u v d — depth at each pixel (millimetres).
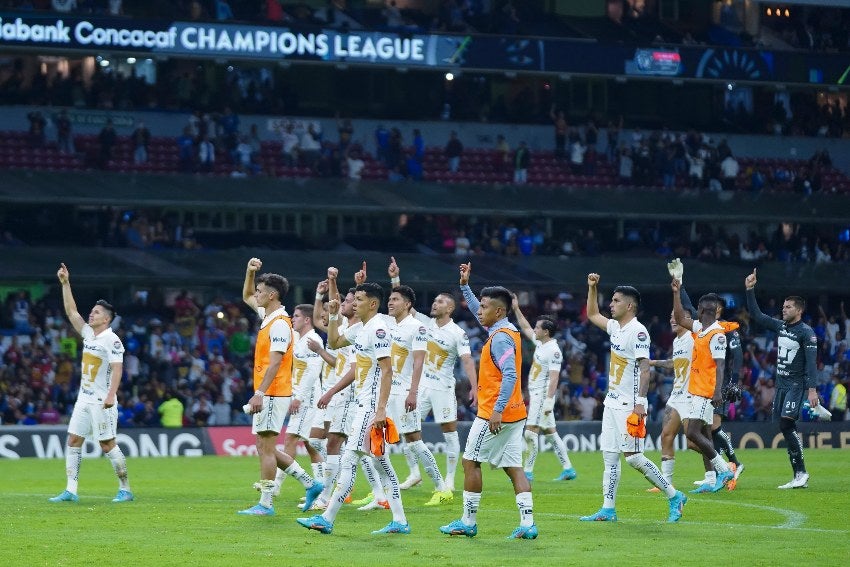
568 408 46844
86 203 49438
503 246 56219
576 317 54219
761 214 58094
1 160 51875
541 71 55375
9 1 50750
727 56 57562
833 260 60688
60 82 53969
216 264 50281
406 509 20516
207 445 39062
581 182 60500
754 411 48781
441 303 23469
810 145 63750
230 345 47156
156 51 50031
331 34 52469
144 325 47312
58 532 16984
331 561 14203
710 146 61156
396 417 21297
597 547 15508
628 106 63750
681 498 18234
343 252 53031
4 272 46281
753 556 14773
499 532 17078
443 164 59188
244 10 54625
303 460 34938
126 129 54719
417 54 53844
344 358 21516
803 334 24172
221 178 53188
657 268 55312
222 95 56562
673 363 22859
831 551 15281
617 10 62531
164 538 16328
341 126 57031
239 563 14086
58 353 45406
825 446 43250
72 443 21547
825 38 64188
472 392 23406
